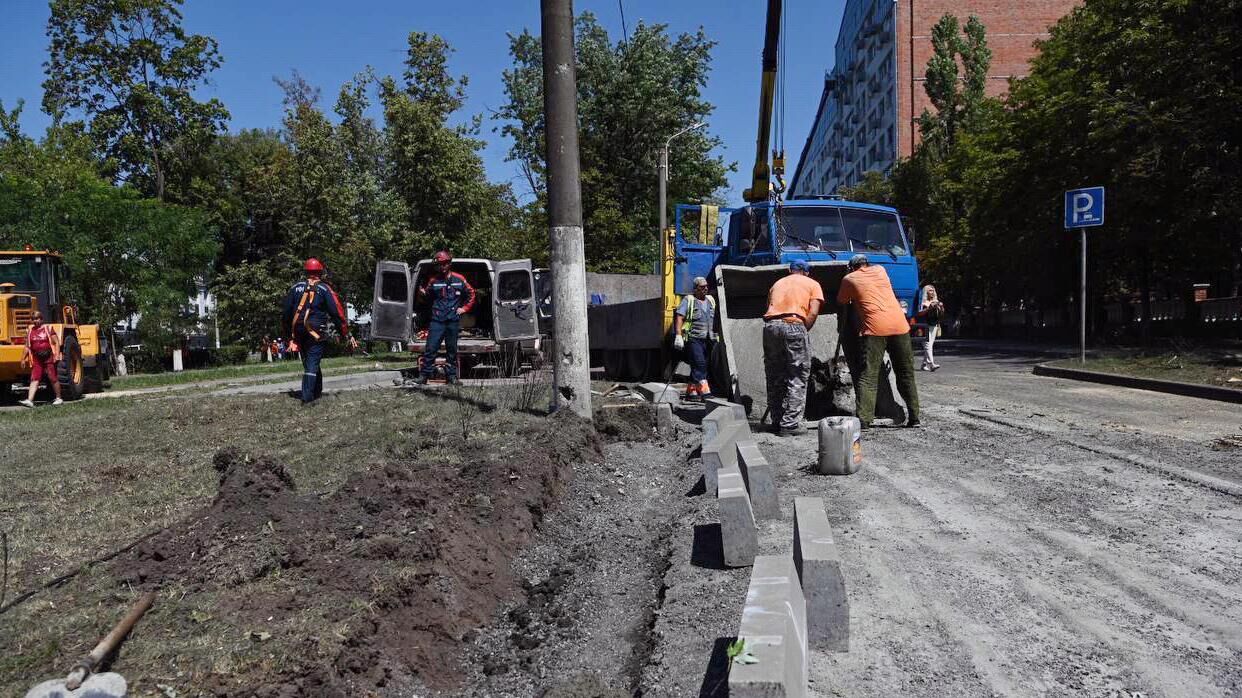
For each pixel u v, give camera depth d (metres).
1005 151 29.41
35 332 15.05
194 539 4.23
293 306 10.27
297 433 7.93
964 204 41.09
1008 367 17.62
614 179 35.88
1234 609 3.94
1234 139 19.44
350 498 5.00
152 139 38.53
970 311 45.28
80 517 5.04
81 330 17.62
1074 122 22.70
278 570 3.97
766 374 9.29
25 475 6.42
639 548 5.53
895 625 3.87
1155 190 21.14
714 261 14.70
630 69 35.69
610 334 17.62
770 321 9.04
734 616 3.95
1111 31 21.09
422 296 14.52
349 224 38.34
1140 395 11.62
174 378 22.23
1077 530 5.18
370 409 9.30
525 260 15.12
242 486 4.76
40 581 3.89
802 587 3.67
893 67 63.97
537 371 12.15
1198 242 21.75
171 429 8.57
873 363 9.06
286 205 42.25
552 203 8.90
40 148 33.81
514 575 4.89
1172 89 19.70
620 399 11.65
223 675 3.02
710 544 5.20
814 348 10.89
